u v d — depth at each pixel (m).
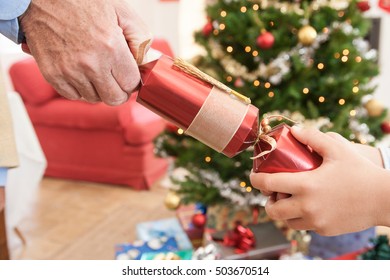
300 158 0.58
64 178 2.68
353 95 1.46
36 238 1.97
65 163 2.66
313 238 1.60
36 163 1.83
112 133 2.50
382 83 3.37
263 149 0.60
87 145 2.58
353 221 0.54
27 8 0.57
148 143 2.52
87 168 2.62
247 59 1.47
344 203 0.54
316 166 0.58
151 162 2.58
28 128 1.80
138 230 1.67
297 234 1.57
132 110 2.67
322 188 0.54
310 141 0.58
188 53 3.87
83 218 2.18
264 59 1.41
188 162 1.51
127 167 2.54
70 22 0.55
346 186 0.53
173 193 1.67
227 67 1.53
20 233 1.86
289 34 1.43
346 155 0.55
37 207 2.30
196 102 0.58
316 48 1.45
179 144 1.59
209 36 1.54
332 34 1.44
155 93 0.59
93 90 0.60
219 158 1.41
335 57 1.42
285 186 0.55
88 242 1.94
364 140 1.39
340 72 1.45
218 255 1.35
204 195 1.50
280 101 1.38
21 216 1.83
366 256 1.23
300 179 0.55
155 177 2.64
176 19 4.27
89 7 0.56
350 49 1.42
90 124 2.48
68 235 2.01
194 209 1.88
